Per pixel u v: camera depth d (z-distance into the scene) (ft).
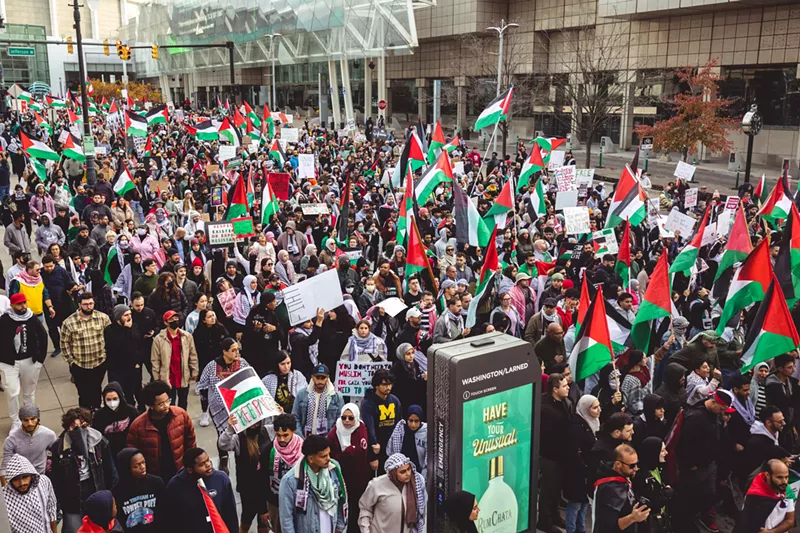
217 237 42.42
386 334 33.40
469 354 15.83
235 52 240.53
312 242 51.37
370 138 150.10
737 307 32.60
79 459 20.93
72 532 20.26
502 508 17.03
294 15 193.57
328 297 31.19
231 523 19.77
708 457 23.27
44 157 71.67
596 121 138.31
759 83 141.28
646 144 109.40
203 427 31.83
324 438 18.89
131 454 19.12
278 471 21.25
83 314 29.45
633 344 30.01
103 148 93.97
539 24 177.06
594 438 23.06
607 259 43.65
